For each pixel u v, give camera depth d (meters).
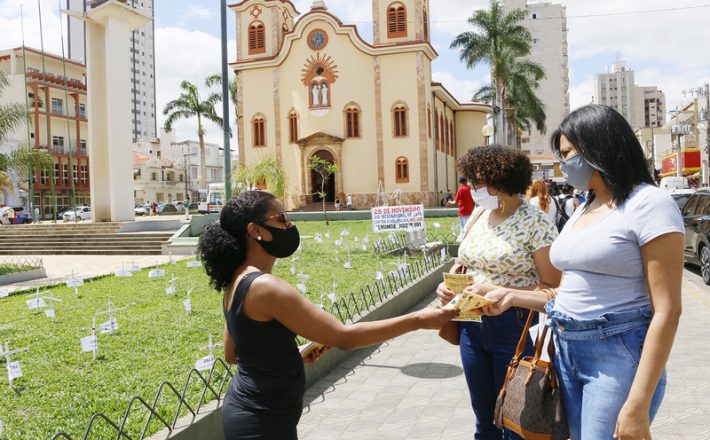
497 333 3.33
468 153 3.57
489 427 3.46
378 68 39.34
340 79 40.03
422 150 38.81
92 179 28.25
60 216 55.44
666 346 2.16
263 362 2.41
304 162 40.22
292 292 2.35
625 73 135.75
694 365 6.12
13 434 4.16
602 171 2.41
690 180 46.31
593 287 2.44
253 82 41.88
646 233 2.26
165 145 95.38
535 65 47.47
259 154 41.66
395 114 39.34
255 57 42.28
